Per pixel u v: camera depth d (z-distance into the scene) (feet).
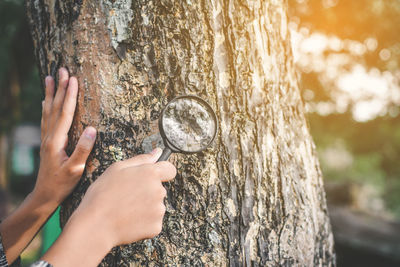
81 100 3.65
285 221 3.96
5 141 27.20
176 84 3.56
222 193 3.67
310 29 18.85
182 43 3.56
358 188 20.01
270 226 3.86
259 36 3.90
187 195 3.62
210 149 3.62
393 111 24.34
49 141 3.69
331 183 20.02
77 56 3.64
